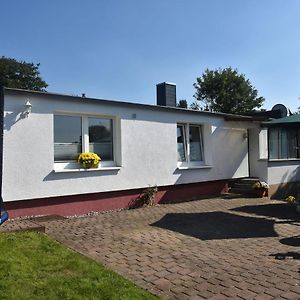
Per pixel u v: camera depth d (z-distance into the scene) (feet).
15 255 18.45
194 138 48.01
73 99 33.88
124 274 17.65
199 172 46.65
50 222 29.60
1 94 20.02
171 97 54.90
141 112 39.81
